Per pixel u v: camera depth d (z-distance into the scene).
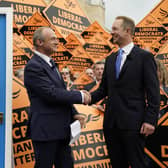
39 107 1.84
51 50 1.92
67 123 1.91
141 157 1.94
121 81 1.95
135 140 1.91
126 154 1.98
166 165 2.50
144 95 1.98
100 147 2.51
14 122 2.43
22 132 2.45
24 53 2.47
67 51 2.55
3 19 2.24
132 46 2.02
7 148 2.23
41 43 1.90
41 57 1.91
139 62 1.92
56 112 1.86
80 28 2.57
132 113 1.91
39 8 2.50
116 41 2.03
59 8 2.54
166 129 2.51
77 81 2.57
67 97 1.83
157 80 1.91
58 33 2.54
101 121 2.56
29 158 2.44
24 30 2.47
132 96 1.93
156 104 1.86
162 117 2.52
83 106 2.56
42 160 1.83
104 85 2.20
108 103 2.05
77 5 2.56
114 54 2.11
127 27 1.99
